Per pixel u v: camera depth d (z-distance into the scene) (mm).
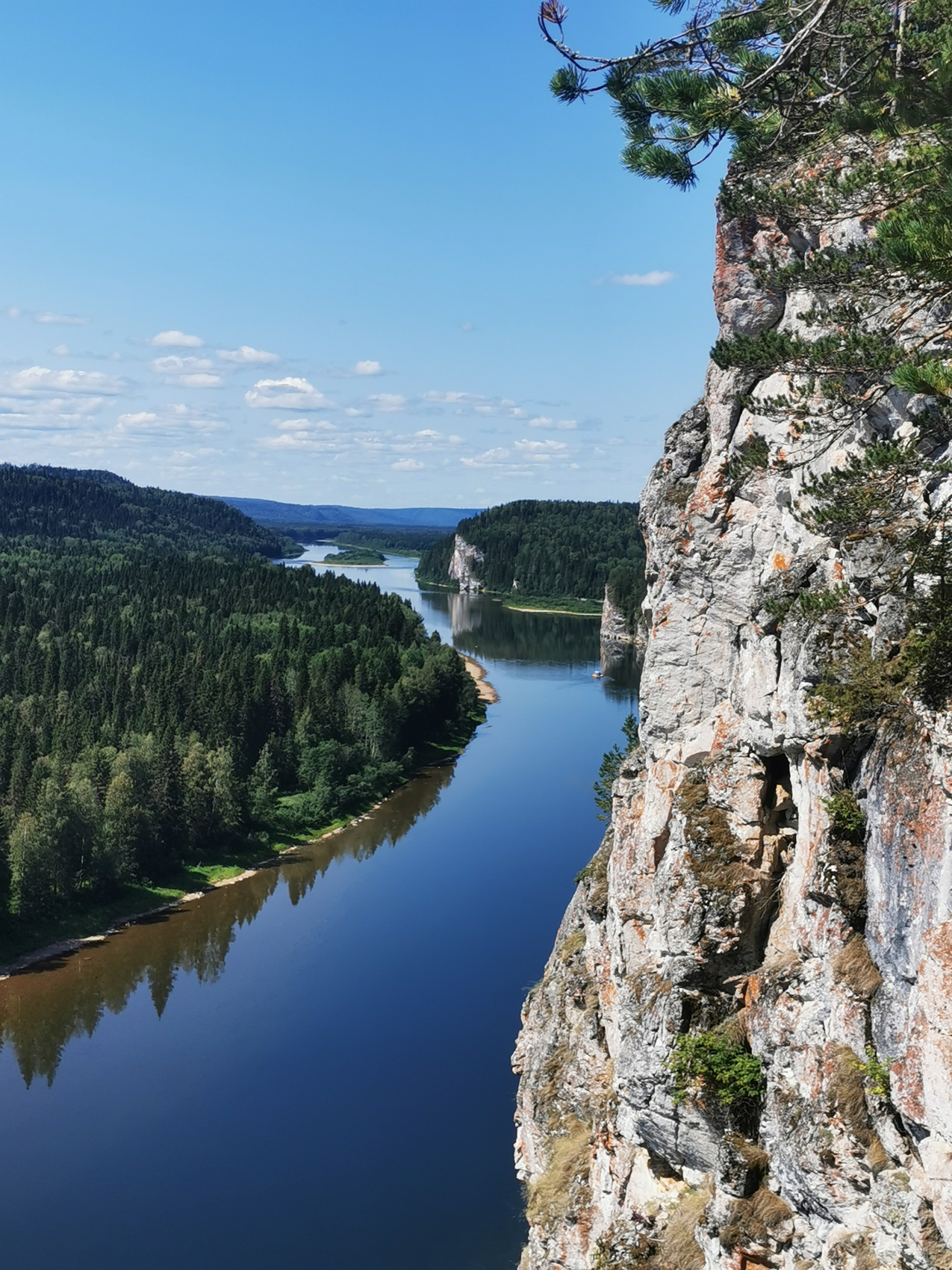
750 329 24062
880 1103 17781
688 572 24953
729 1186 20344
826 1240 18672
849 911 19109
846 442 21000
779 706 22109
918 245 15617
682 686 25078
